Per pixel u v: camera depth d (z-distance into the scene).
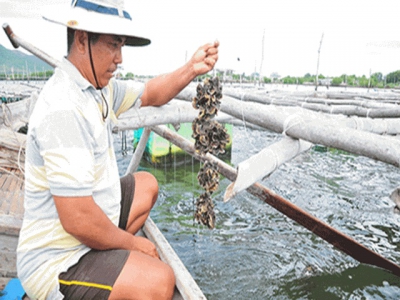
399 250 4.21
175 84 1.96
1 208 2.96
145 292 1.43
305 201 5.88
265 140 11.78
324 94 11.38
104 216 1.42
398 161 1.96
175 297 1.64
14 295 1.93
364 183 6.91
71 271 1.42
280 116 2.50
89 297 1.40
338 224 4.96
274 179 7.04
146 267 1.47
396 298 3.14
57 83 1.36
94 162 1.45
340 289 3.31
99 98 1.49
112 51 1.40
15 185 3.62
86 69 1.41
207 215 1.65
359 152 2.12
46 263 1.42
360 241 4.44
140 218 2.02
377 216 5.27
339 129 2.17
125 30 1.33
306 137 2.36
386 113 5.30
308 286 3.38
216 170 1.62
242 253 3.98
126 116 2.85
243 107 2.64
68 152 1.27
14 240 2.16
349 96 11.08
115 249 1.53
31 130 1.31
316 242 4.28
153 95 2.00
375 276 3.45
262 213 5.20
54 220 1.40
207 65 1.87
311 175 7.40
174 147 8.04
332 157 9.05
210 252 4.01
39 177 1.37
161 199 5.89
